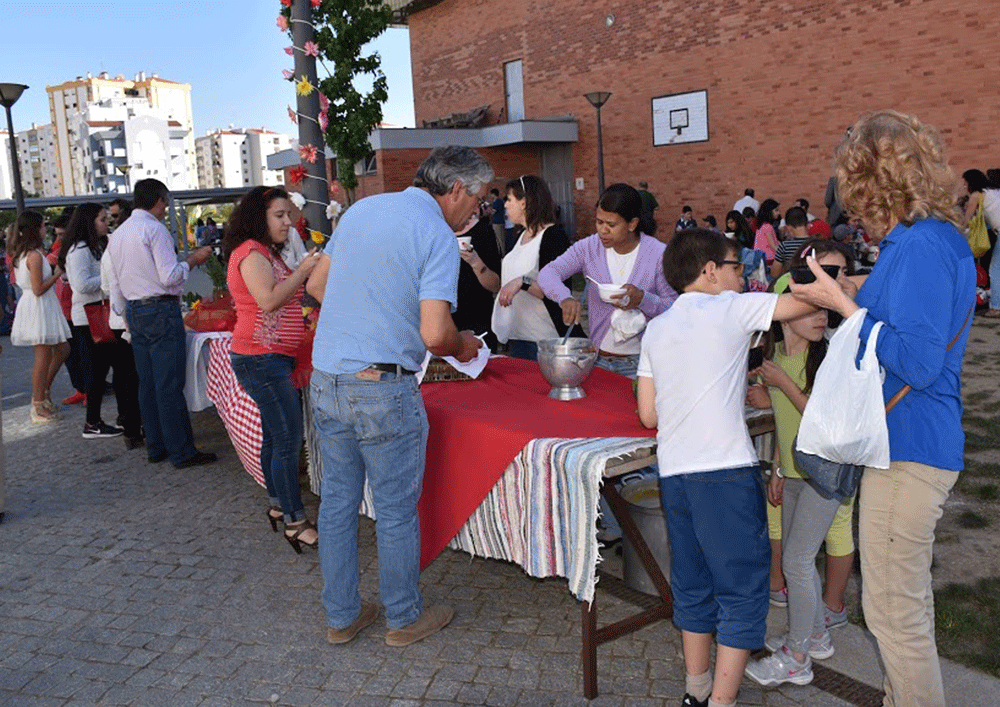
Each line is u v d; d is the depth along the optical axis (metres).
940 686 2.37
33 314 6.95
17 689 3.09
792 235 8.04
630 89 18.95
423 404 3.20
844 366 2.17
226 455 5.91
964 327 2.18
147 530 4.62
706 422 2.51
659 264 3.95
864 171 2.15
